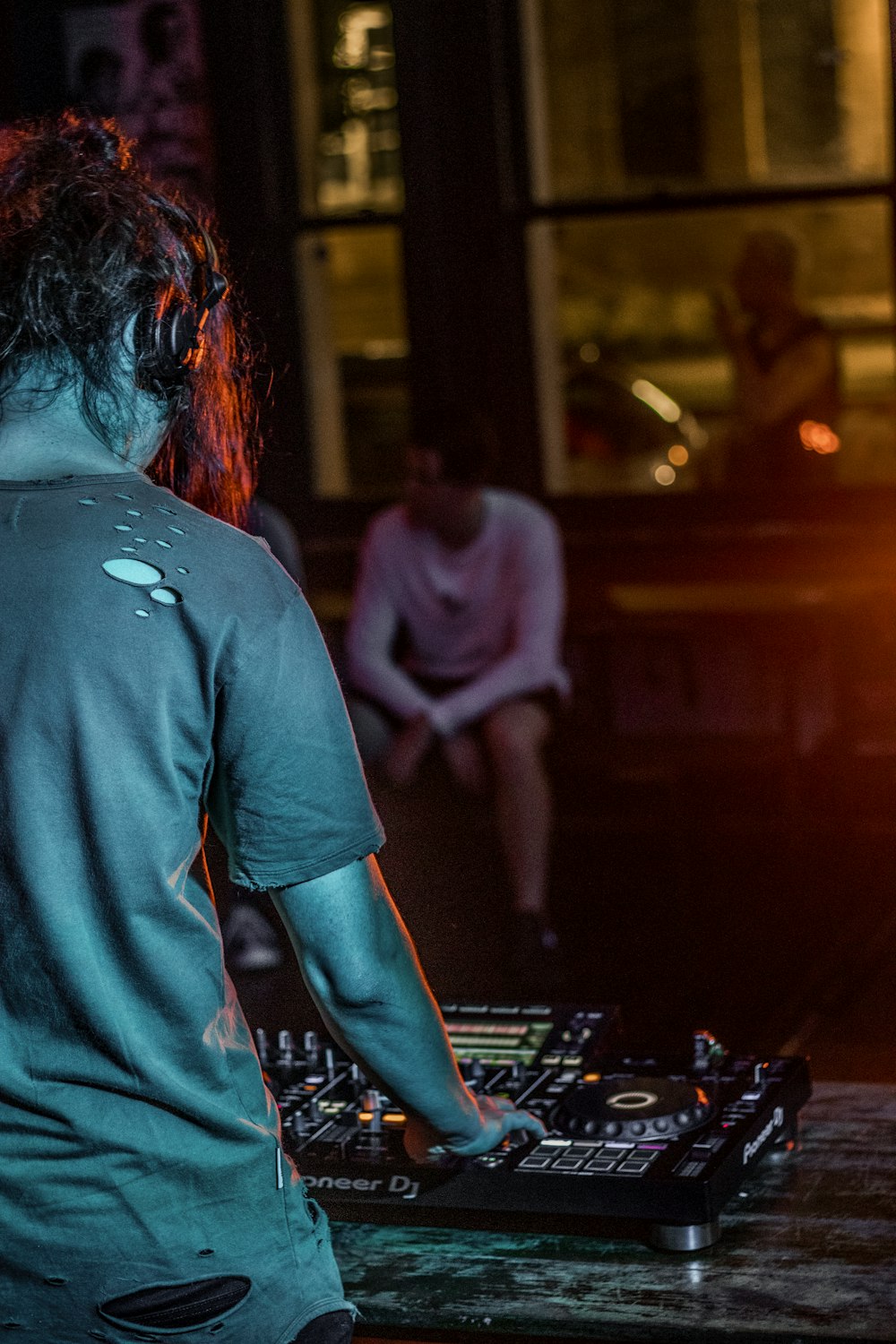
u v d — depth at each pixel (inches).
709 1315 57.6
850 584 199.3
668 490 217.5
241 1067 49.8
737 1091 67.9
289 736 48.7
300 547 222.7
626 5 208.8
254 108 210.8
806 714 208.5
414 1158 63.6
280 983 165.8
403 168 213.2
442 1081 56.0
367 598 182.7
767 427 213.6
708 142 210.1
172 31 209.3
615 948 179.6
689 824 208.2
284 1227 50.1
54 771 46.9
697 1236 61.4
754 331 212.7
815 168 208.1
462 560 179.8
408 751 175.3
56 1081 47.6
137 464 52.4
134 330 50.4
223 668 48.1
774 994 163.9
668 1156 62.7
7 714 46.9
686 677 206.5
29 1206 47.5
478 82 211.3
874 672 193.0
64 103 211.2
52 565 47.7
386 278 217.9
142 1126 47.7
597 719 209.9
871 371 210.5
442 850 178.7
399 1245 64.0
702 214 211.9
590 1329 57.8
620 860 206.8
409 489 177.0
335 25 212.2
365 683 179.9
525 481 219.6
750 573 208.2
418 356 217.8
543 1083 70.4
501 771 171.9
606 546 216.7
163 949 47.8
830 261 209.9
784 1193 65.7
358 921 51.1
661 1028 157.5
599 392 217.8
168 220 51.8
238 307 59.3
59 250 49.3
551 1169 62.0
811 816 201.8
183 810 48.1
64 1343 48.6
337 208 217.3
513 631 182.2
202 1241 48.4
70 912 47.1
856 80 204.8
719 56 208.2
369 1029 53.1
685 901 187.2
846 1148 69.5
